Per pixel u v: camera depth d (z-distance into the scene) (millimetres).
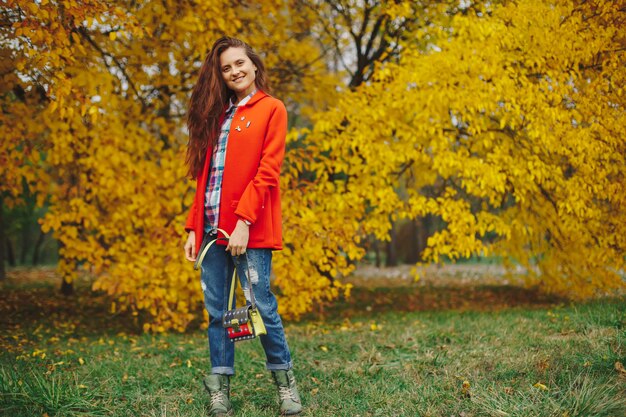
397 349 3566
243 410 2375
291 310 5113
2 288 9578
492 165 4898
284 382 2357
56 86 3707
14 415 2209
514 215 5594
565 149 4762
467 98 4668
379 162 4945
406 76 4840
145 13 4750
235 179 2348
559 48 4660
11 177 4586
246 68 2434
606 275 5496
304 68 6254
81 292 8664
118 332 5324
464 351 3297
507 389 2393
